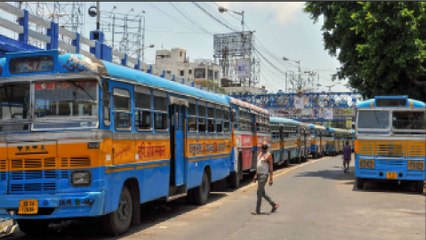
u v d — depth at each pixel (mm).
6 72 8445
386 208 13109
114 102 8602
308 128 42938
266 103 63031
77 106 8109
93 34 18344
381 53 21266
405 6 20656
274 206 12320
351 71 23438
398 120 17125
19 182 8016
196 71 83812
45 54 8312
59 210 7801
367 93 24047
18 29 12742
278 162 29562
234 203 14078
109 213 8477
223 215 11734
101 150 8000
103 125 8117
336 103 63188
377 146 17234
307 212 12203
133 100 9398
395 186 19297
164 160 10883
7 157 8094
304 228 9969
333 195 16000
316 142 46438
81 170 7895
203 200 13766
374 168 17234
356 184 18312
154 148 10344
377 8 20594
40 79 8242
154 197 10289
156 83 10617
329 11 24125
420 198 15438
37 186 7953
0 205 7957
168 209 12859
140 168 9586
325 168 31047
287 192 16859
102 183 7980
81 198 7738
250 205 13594
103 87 8227
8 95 8375
